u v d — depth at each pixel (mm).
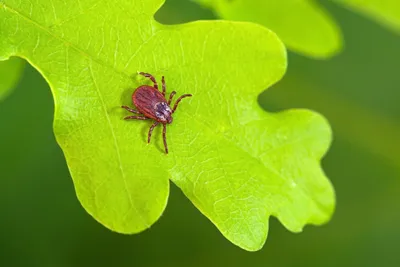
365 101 215
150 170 152
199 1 173
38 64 150
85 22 151
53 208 200
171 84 153
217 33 153
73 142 151
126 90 152
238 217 153
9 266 196
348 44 222
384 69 219
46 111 202
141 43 152
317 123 157
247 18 173
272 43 153
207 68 154
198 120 154
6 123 200
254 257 200
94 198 150
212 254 200
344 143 210
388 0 184
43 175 201
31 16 151
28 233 198
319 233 204
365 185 209
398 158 209
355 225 206
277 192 155
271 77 154
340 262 203
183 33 153
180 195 203
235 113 155
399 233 206
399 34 224
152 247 199
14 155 200
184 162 153
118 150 152
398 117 214
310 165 157
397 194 208
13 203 199
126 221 150
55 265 198
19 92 201
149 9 152
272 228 203
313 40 176
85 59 151
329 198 157
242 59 154
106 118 152
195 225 201
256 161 155
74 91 151
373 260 204
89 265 198
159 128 153
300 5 175
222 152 154
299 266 201
